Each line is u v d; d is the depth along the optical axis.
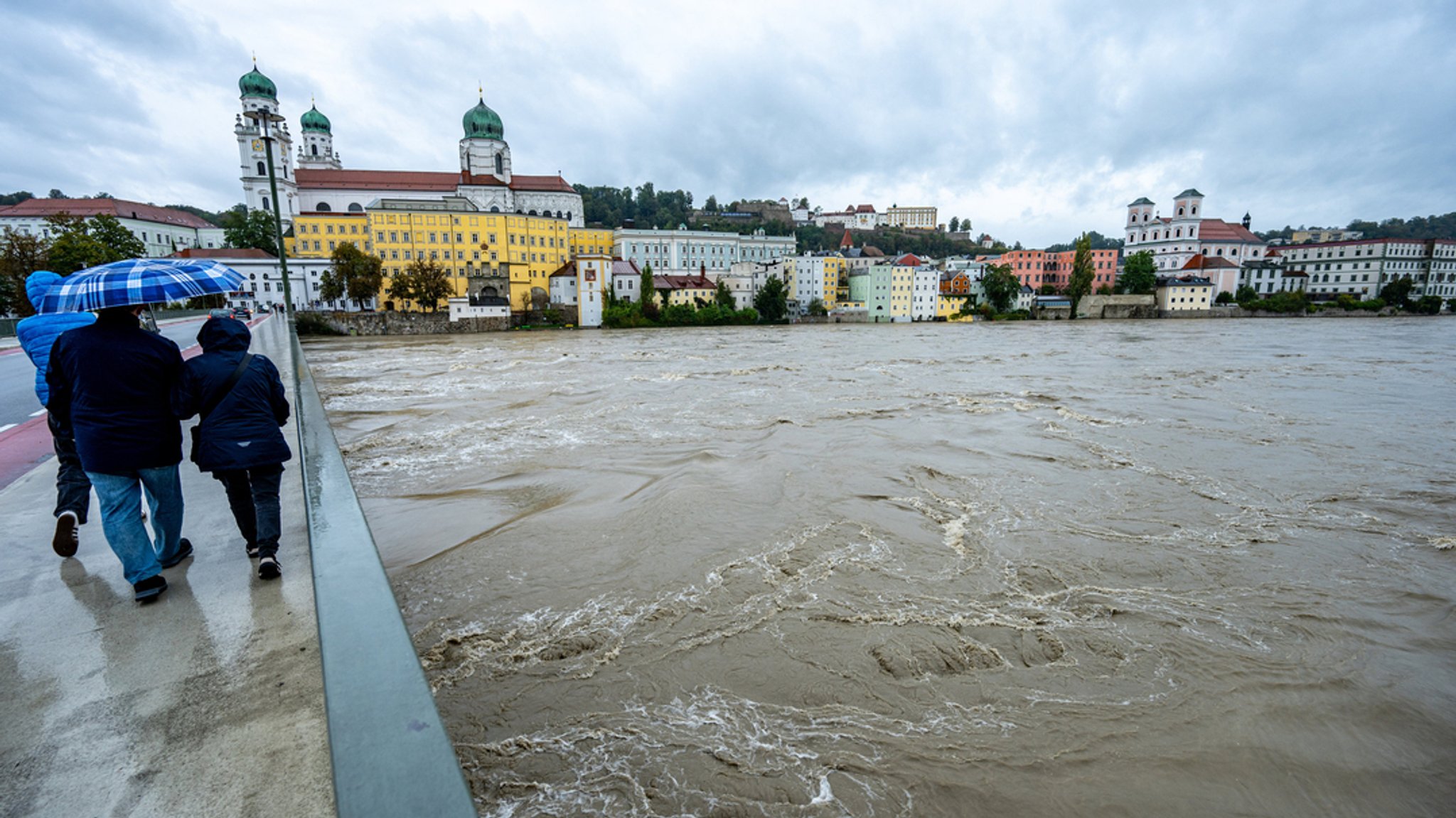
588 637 9.64
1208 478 18.14
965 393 33.72
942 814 6.70
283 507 7.72
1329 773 7.47
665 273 134.25
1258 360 52.06
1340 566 12.67
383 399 31.16
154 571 5.36
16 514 7.57
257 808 3.38
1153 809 6.88
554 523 13.94
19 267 59.16
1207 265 146.25
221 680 4.39
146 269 5.05
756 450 20.69
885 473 18.06
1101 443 21.98
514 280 104.12
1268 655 9.70
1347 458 20.39
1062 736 7.89
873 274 126.44
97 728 3.91
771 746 7.55
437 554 12.39
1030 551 13.08
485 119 120.38
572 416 26.50
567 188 128.88
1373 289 156.62
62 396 5.13
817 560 12.38
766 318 118.50
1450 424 25.77
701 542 13.05
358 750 2.57
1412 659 9.66
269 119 106.56
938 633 9.98
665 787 6.91
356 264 89.00
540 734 7.65
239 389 5.59
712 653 9.30
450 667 8.91
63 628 4.97
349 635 3.30
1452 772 7.53
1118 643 9.88
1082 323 123.44
